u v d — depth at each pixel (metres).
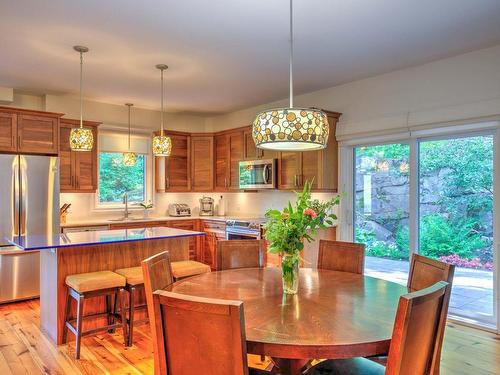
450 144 3.79
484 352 2.96
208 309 1.25
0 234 4.17
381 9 2.65
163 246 3.70
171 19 2.80
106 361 2.78
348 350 1.39
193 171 6.14
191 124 6.50
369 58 3.66
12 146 4.38
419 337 1.38
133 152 5.71
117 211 5.75
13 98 4.88
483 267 3.54
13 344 3.09
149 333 3.32
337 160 4.67
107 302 3.38
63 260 3.13
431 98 3.78
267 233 2.08
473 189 3.62
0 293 4.15
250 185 5.32
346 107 4.54
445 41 3.25
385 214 4.31
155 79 4.32
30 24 2.88
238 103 5.53
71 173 5.02
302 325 1.56
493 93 3.37
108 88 4.70
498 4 2.59
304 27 2.94
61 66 3.85
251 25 2.91
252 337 1.44
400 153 4.17
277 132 1.83
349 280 2.36
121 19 2.80
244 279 2.36
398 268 4.17
